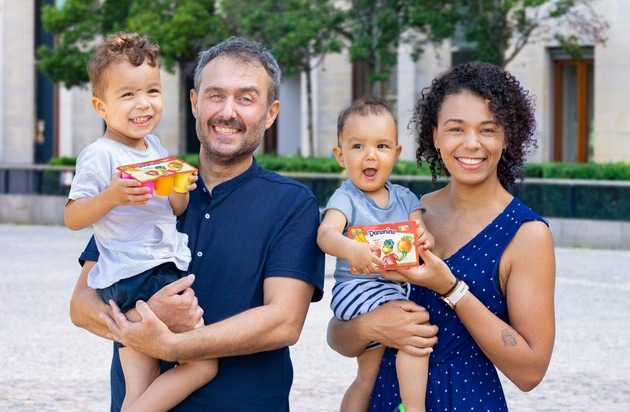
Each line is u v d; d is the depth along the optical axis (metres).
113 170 4.76
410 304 4.65
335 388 9.17
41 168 27.98
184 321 4.49
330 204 5.03
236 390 4.66
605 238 20.36
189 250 4.72
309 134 27.67
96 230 4.73
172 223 4.73
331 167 24.55
